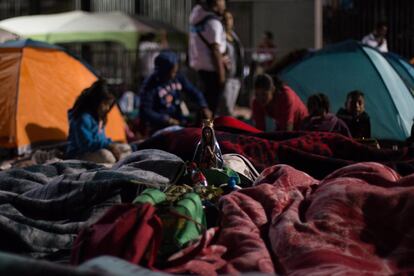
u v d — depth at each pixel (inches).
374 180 210.8
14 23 834.8
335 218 191.8
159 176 242.2
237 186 241.4
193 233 194.4
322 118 350.9
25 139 409.7
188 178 245.4
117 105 450.9
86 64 459.5
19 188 247.8
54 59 440.1
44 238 219.9
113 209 186.5
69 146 350.6
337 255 179.9
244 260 183.3
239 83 488.7
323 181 225.5
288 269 179.9
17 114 410.9
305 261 179.3
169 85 439.5
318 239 186.1
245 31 794.2
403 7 730.2
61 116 429.1
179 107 446.6
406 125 422.3
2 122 411.2
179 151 283.6
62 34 810.8
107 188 226.4
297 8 773.3
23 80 418.6
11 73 419.2
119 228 177.6
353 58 444.1
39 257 216.5
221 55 464.4
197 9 468.8
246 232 195.5
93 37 812.6
